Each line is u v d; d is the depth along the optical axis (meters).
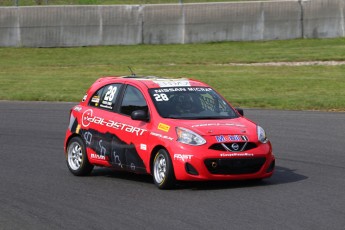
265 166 30.84
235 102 63.97
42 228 24.97
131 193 30.61
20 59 96.25
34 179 34.84
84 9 101.06
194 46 100.44
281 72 82.81
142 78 35.25
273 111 58.97
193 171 30.05
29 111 60.88
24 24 101.38
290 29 101.88
